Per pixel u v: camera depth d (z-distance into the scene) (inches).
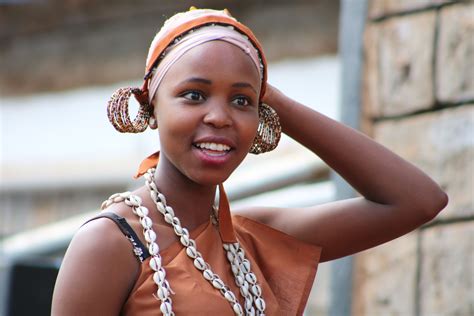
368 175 150.9
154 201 131.1
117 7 502.6
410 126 244.4
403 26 247.4
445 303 234.8
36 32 537.0
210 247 131.5
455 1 239.5
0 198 542.9
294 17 448.8
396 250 244.5
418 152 242.4
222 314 124.4
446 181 237.1
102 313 122.2
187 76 126.3
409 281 241.4
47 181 520.7
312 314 403.9
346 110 255.1
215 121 125.3
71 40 526.3
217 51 127.0
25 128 543.2
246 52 129.0
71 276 122.4
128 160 493.0
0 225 536.4
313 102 437.1
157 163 139.8
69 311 121.5
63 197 518.9
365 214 150.7
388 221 150.6
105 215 126.6
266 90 148.2
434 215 152.0
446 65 239.5
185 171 128.0
